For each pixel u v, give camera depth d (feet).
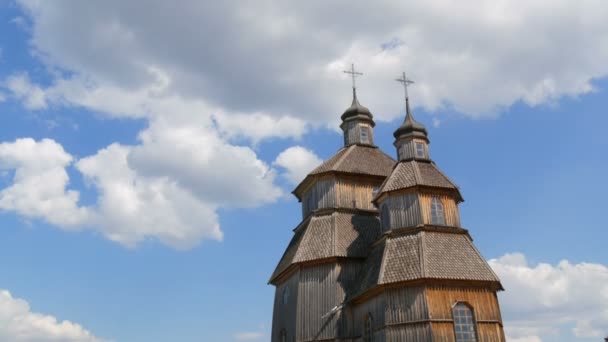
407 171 142.61
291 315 146.92
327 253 144.87
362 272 139.85
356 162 167.73
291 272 153.07
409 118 152.76
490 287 124.98
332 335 135.33
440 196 138.41
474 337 118.93
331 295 140.05
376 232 153.48
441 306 119.34
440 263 124.26
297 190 176.65
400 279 122.01
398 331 119.34
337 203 158.20
